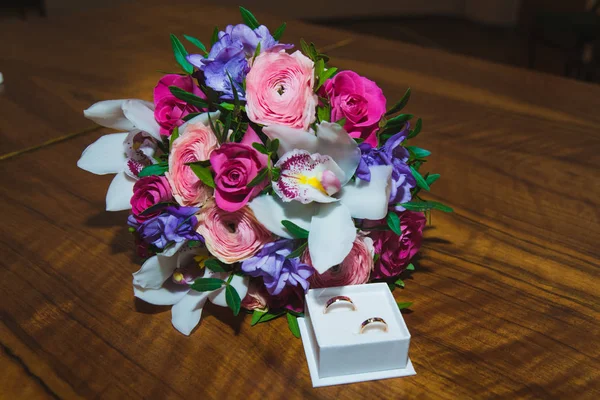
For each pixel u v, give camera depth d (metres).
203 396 0.51
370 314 0.54
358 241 0.54
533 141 0.83
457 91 0.94
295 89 0.51
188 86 0.57
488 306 0.59
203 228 0.53
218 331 0.57
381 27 2.48
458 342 0.56
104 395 0.51
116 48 1.06
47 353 0.54
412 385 0.52
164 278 0.57
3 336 0.56
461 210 0.72
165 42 1.08
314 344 0.53
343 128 0.51
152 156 0.57
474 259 0.65
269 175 0.51
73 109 0.90
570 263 0.64
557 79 0.98
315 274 0.55
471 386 0.52
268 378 0.52
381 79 0.96
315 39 1.09
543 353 0.55
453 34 2.44
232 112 0.53
